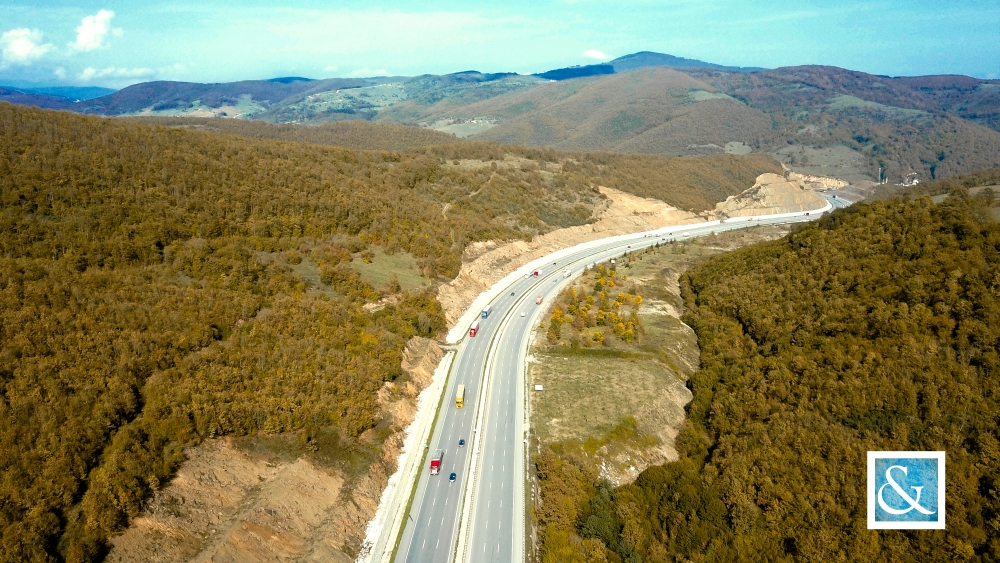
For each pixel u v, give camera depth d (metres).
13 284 62.44
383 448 70.62
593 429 77.06
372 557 56.16
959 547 49.44
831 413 65.44
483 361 98.12
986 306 64.75
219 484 55.78
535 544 59.41
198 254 83.25
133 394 57.59
